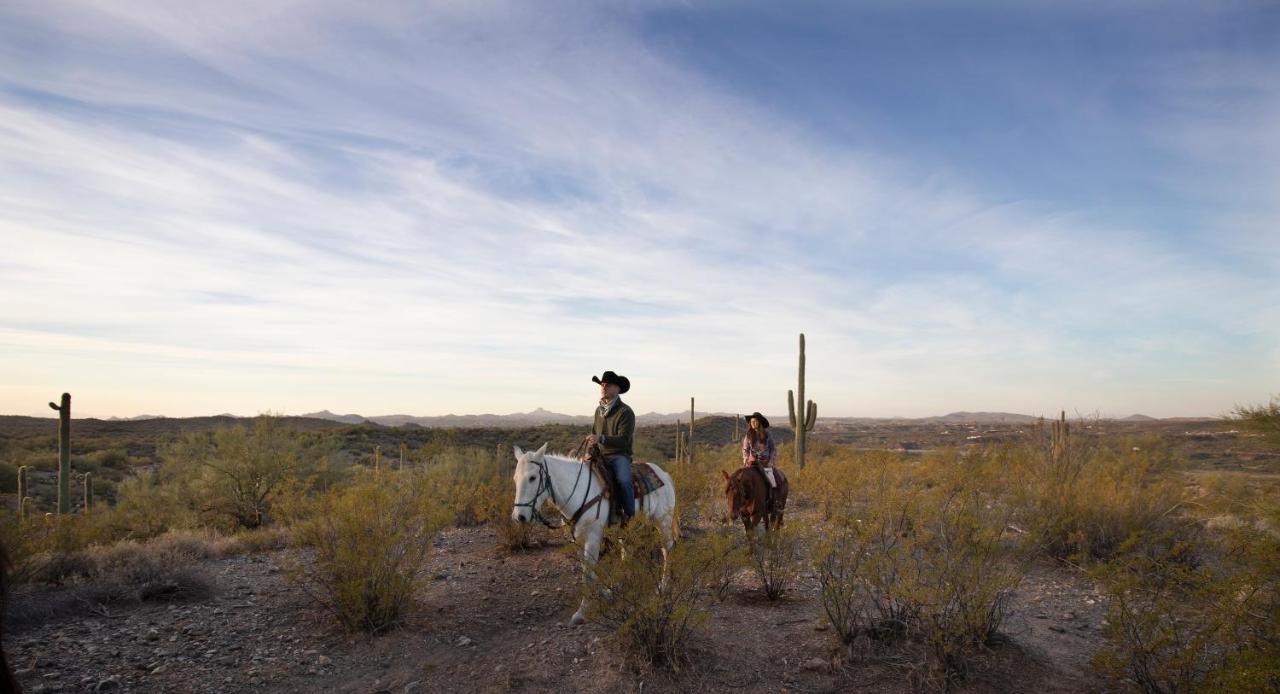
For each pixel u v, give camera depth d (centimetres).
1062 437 1338
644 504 867
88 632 691
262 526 1505
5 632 683
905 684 570
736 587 837
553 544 1137
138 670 604
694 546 658
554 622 743
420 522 812
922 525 704
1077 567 923
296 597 827
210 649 657
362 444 3828
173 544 1034
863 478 1027
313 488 1677
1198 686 503
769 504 998
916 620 629
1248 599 509
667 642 607
